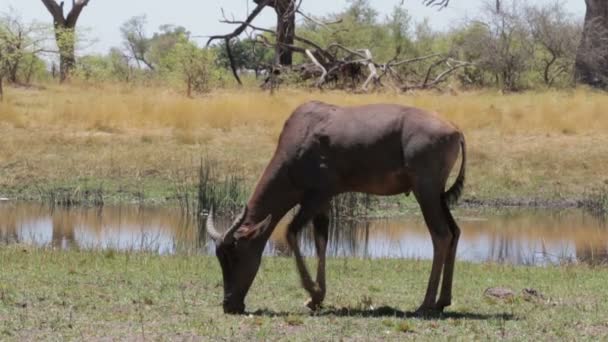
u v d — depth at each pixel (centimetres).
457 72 9100
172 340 1672
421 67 9300
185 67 7612
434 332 1750
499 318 1878
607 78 8906
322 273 1983
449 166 1925
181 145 4794
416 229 3653
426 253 3105
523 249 3244
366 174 1948
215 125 5212
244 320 1833
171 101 5841
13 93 6825
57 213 3856
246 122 5325
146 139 4878
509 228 3716
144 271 2377
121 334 1703
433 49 9925
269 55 10769
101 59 10169
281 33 8269
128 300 1998
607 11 8956
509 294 2147
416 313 1919
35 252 2661
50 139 4756
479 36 9306
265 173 1988
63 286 2125
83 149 4678
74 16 8794
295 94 6956
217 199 3994
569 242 3406
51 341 1652
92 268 2403
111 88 7775
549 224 3819
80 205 4075
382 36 10038
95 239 3231
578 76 9012
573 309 1986
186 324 1789
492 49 8994
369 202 4034
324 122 1962
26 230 3422
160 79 8581
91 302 1966
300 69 8088
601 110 5678
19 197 4206
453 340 1684
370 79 7675
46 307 1906
